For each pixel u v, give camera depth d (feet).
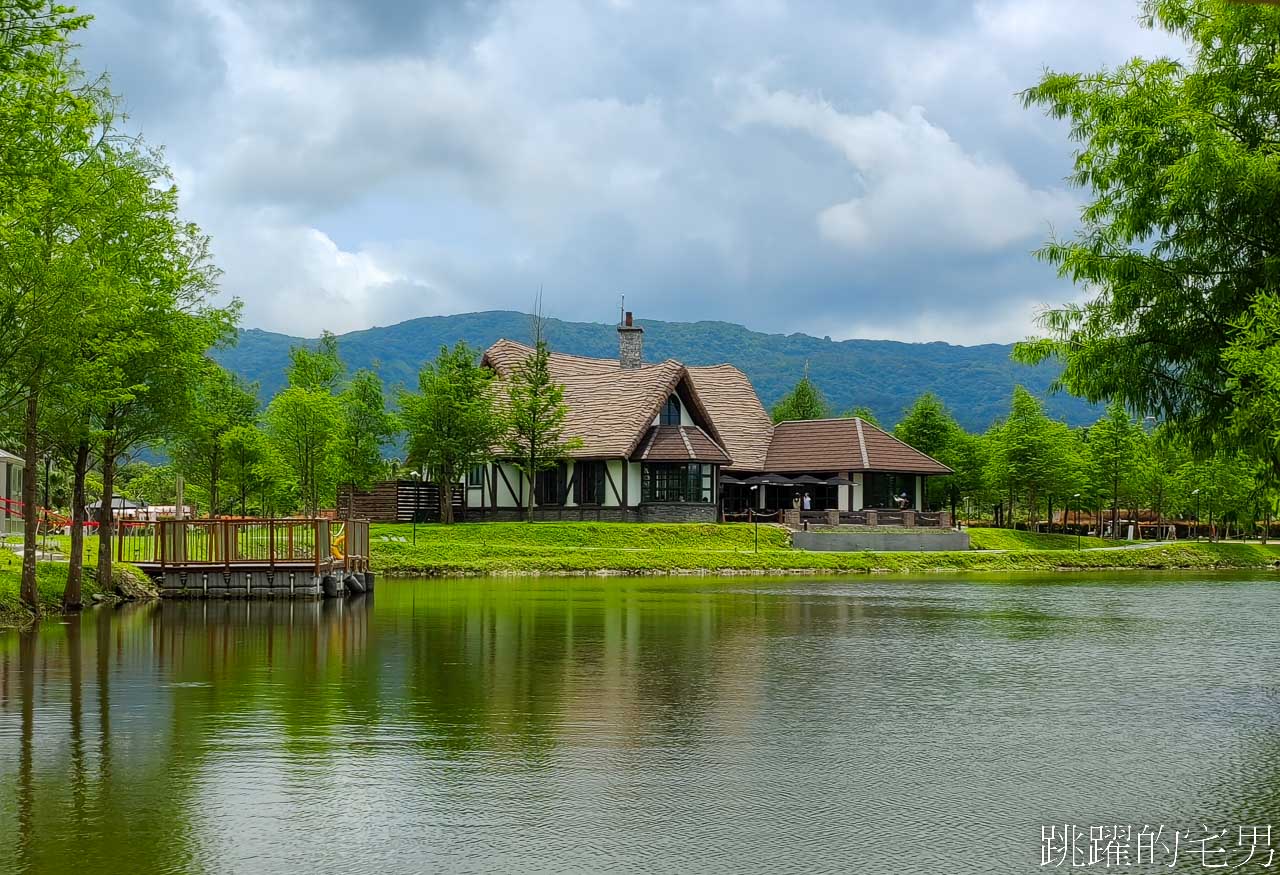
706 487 225.56
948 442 299.79
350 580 122.93
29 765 40.86
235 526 117.29
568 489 225.15
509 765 41.06
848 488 244.63
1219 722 49.83
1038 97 62.39
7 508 172.24
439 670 63.31
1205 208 57.67
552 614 98.48
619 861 31.12
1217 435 59.82
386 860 31.04
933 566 192.95
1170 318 59.31
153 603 109.40
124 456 125.70
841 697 55.47
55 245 85.20
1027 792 38.17
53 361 86.07
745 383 273.33
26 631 83.25
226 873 30.04
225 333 109.70
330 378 239.09
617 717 49.90
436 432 211.82
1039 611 106.63
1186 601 121.49
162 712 50.47
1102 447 286.66
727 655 70.69
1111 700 55.26
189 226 106.42
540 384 213.87
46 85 69.62
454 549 170.71
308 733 46.19
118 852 31.60
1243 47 57.88
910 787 38.60
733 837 33.17
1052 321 62.64
